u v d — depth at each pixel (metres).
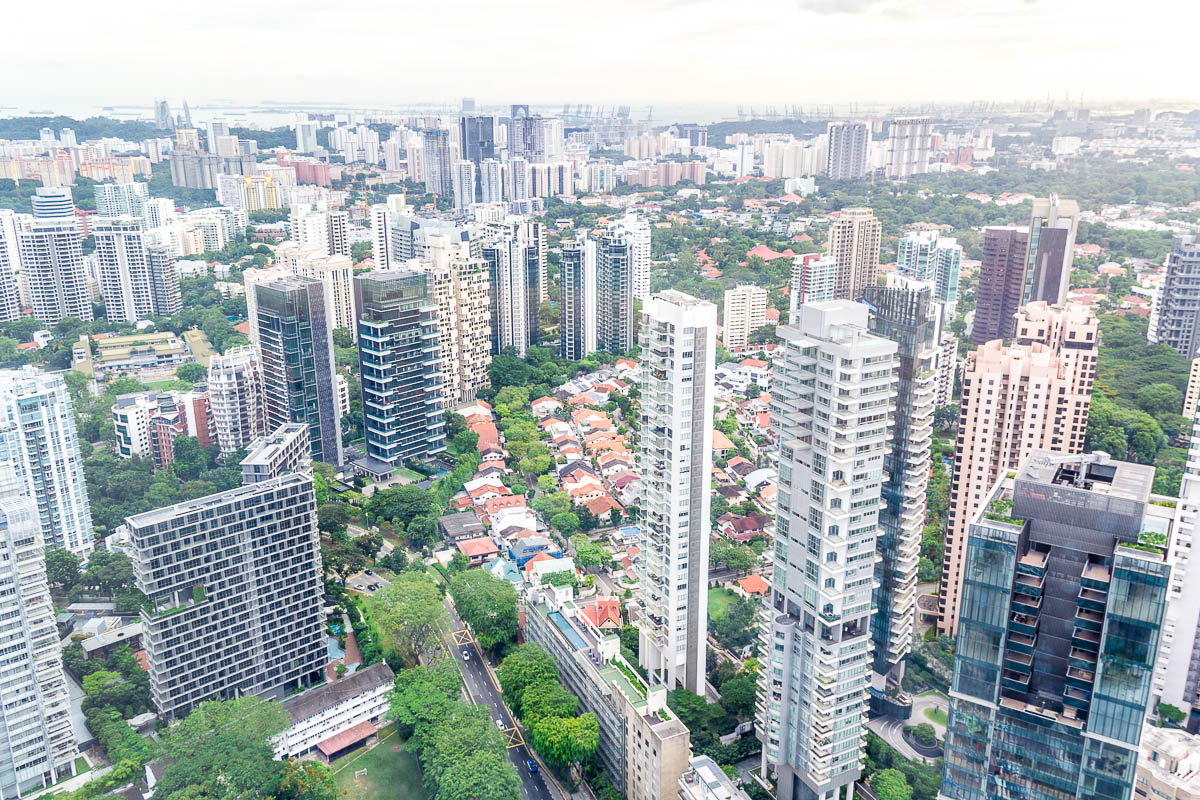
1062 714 187.50
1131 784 181.25
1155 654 172.38
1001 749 195.12
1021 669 190.00
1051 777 190.38
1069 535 183.25
